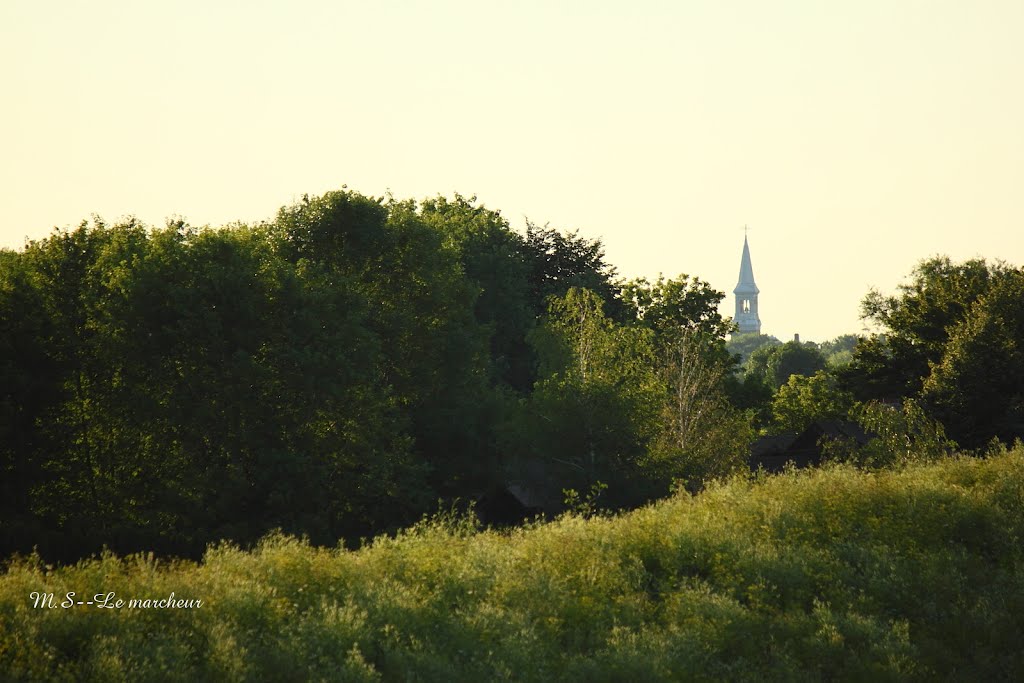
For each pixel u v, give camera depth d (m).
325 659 35.91
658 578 47.78
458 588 44.03
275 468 87.12
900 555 48.50
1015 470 61.19
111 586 40.75
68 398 93.50
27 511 91.75
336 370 93.81
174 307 89.69
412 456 105.50
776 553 47.44
